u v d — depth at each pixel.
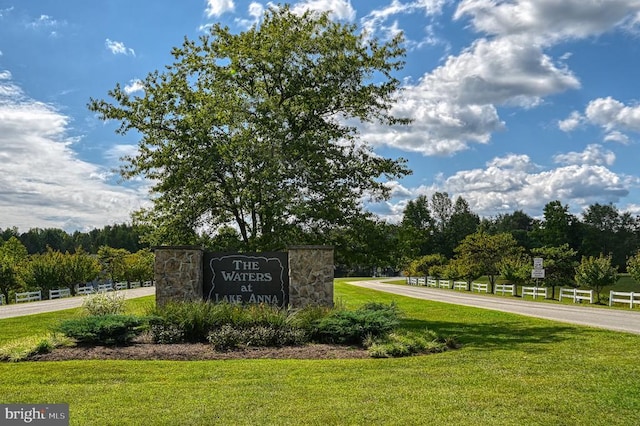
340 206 20.75
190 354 11.27
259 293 17.11
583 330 15.49
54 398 7.66
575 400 7.51
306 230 20.64
